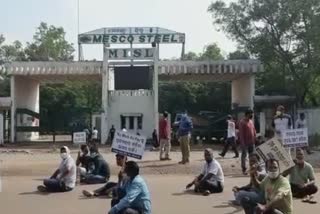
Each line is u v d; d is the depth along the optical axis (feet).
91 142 59.93
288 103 144.87
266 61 139.74
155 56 139.03
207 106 225.97
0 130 131.23
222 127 136.26
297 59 136.67
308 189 46.52
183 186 55.62
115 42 139.23
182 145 75.25
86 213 40.55
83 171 57.06
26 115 152.66
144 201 31.30
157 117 137.08
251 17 139.33
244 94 148.05
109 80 142.41
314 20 130.11
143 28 139.03
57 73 139.64
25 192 51.90
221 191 50.80
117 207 30.94
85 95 248.52
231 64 138.51
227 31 142.92
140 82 141.08
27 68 140.15
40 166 75.15
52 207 43.29
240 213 40.37
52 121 152.97
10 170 70.95
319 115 122.72
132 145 46.96
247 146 63.72
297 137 55.06
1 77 246.47
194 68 138.62
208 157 50.93
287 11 133.59
